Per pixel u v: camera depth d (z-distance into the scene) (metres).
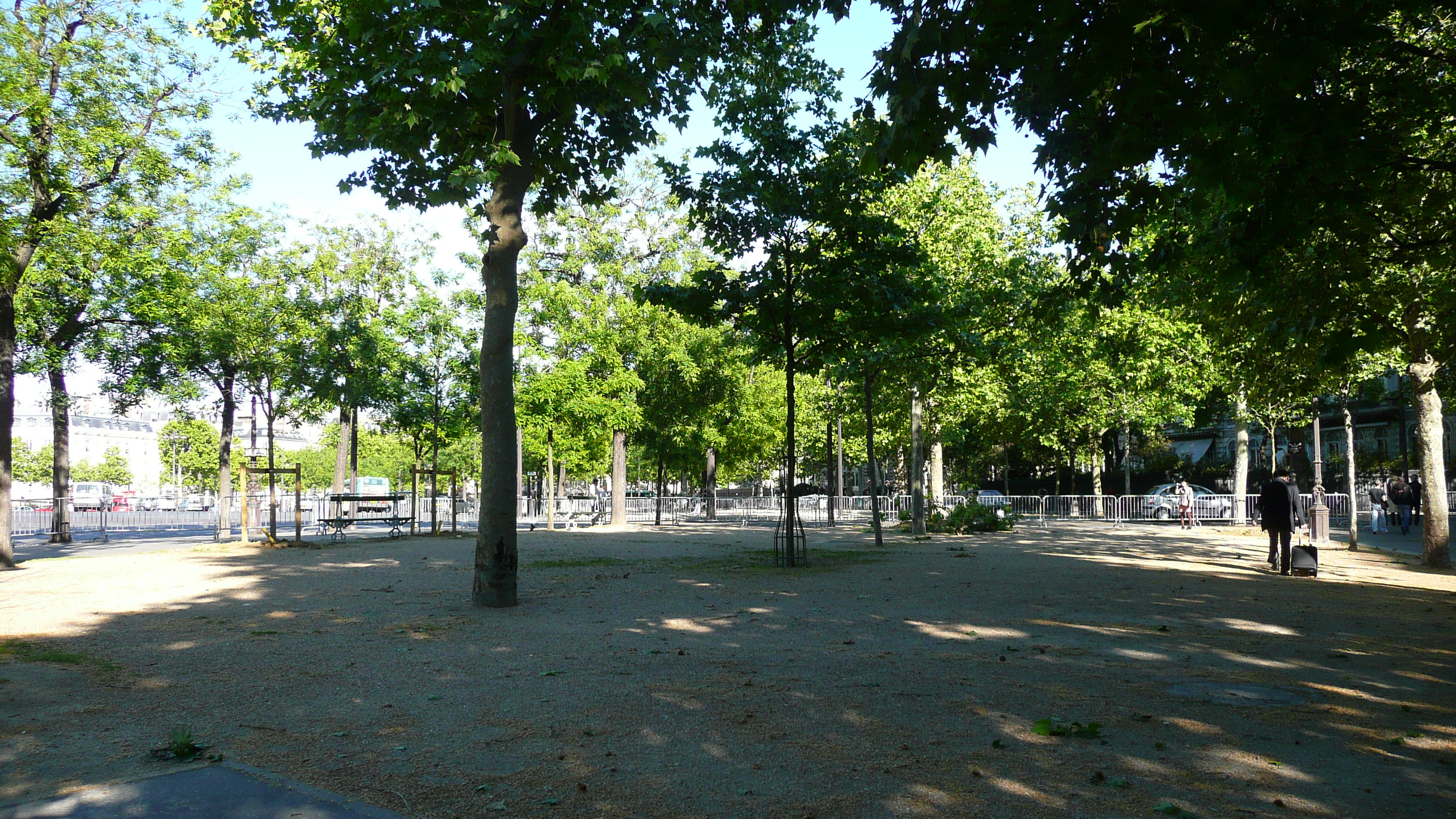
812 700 6.61
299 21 12.58
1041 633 9.62
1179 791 4.70
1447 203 9.44
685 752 5.36
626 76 11.77
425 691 6.86
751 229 17.03
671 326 36.44
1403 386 24.58
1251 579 15.27
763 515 45.84
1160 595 12.98
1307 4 5.91
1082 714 6.22
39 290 23.19
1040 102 7.05
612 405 31.92
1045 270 26.08
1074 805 4.50
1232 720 6.07
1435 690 6.97
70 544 26.97
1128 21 6.20
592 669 7.65
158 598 12.59
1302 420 29.41
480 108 11.73
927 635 9.48
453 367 29.86
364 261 35.47
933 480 39.47
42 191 18.77
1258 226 7.90
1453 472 41.84
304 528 33.91
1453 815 4.38
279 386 27.28
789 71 16.78
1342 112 6.69
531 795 4.63
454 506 29.59
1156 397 36.25
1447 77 9.58
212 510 43.91
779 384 47.41
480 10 10.51
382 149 12.03
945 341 22.27
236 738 5.60
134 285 23.42
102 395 28.75
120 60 19.23
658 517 37.66
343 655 8.28
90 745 5.41
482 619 10.55
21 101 17.20
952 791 4.68
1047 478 57.38
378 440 77.75
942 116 7.21
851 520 41.38
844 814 4.38
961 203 29.39
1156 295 14.48
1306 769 5.06
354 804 4.40
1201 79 6.48
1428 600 12.52
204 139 21.08
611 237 35.56
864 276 17.09
